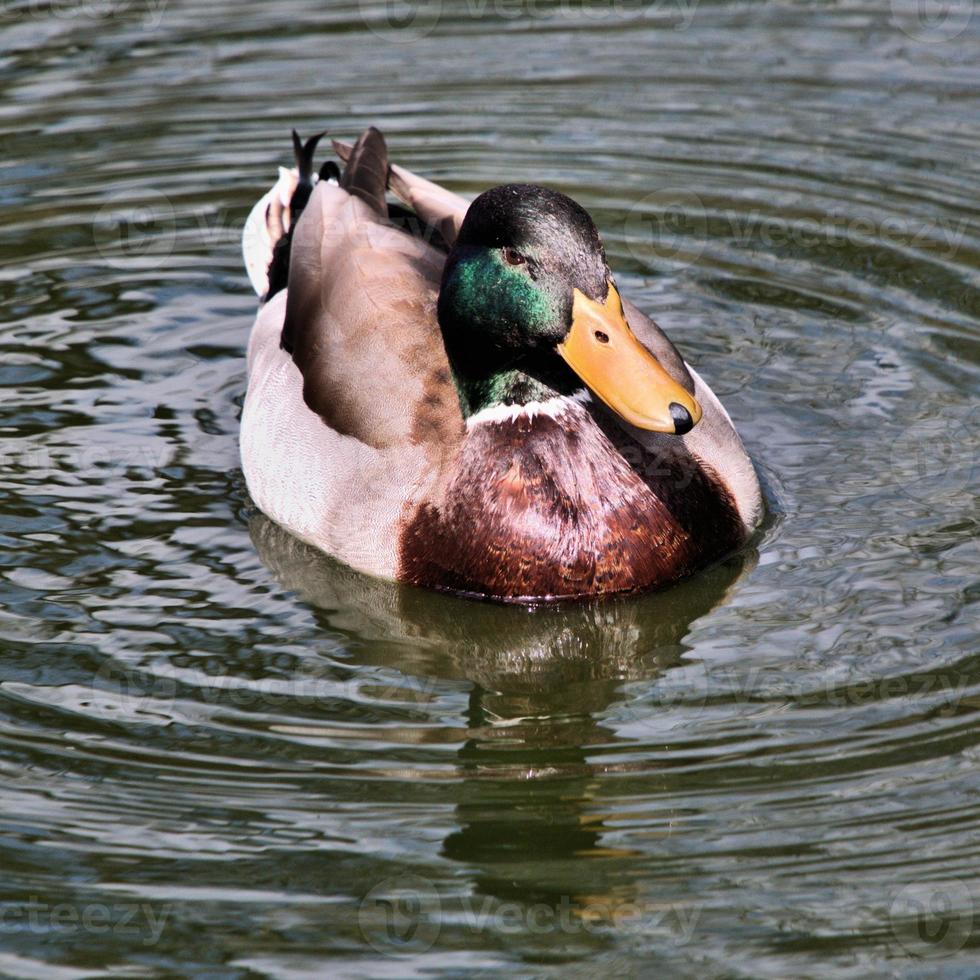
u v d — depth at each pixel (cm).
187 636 1012
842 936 762
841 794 849
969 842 811
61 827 838
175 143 1719
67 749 898
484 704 952
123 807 852
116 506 1160
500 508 1056
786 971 745
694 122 1719
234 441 1251
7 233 1569
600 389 966
